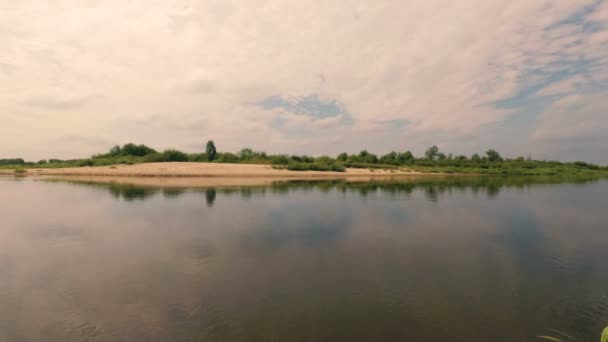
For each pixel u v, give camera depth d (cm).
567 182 4747
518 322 602
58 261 938
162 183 3734
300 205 2077
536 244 1163
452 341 536
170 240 1182
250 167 6431
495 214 1803
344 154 9112
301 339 536
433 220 1609
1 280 792
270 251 1051
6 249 1063
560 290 753
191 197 2423
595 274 859
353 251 1059
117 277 813
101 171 5528
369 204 2153
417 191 3081
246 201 2239
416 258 988
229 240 1187
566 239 1239
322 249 1077
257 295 707
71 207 1931
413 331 565
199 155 8744
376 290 741
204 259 961
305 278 812
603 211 1931
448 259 977
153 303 666
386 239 1221
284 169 6391
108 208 1898
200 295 707
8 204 2047
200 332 555
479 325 589
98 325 578
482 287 766
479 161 9788
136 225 1442
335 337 542
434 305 667
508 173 7988
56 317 607
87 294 709
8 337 538
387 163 8975
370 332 560
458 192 3030
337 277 820
